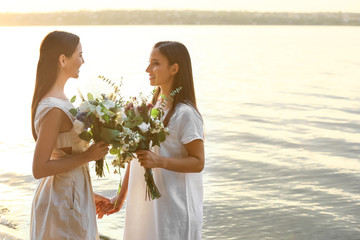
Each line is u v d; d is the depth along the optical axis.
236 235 4.68
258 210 5.30
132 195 2.89
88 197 2.63
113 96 2.60
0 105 13.11
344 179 6.45
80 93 2.57
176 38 54.69
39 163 2.42
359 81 19.66
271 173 6.72
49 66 2.53
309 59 30.59
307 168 6.98
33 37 54.91
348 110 12.76
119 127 2.53
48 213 2.55
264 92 16.42
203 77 21.02
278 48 40.62
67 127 2.51
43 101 2.47
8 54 33.09
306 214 5.20
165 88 2.84
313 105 13.65
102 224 4.86
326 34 68.31
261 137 9.25
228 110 12.70
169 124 2.74
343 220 5.03
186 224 2.77
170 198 2.75
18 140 8.63
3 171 6.48
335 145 8.56
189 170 2.70
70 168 2.48
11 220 4.70
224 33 68.62
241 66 26.16
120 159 2.60
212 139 9.06
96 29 78.44
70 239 2.55
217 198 5.66
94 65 24.83
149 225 2.81
